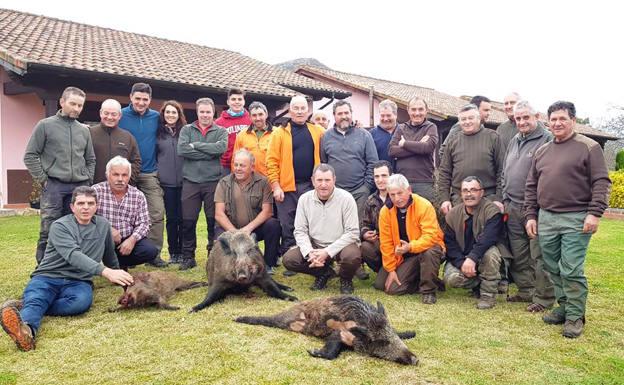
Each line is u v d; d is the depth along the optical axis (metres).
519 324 4.21
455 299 5.10
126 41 15.32
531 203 4.39
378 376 3.14
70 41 12.88
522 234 4.88
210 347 3.61
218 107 13.79
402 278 5.18
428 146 6.02
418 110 6.12
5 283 5.38
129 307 4.62
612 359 3.42
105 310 4.57
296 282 5.78
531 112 4.73
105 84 11.14
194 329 4.02
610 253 7.59
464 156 5.40
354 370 3.23
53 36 12.83
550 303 4.61
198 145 6.17
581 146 3.96
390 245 5.16
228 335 3.88
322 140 6.20
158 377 3.10
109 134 6.07
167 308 4.61
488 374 3.17
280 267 6.59
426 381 3.07
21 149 12.20
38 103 12.39
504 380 3.08
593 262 6.86
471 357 3.46
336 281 5.91
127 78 10.94
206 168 6.34
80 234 4.56
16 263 6.42
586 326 4.14
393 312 4.56
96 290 5.34
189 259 6.35
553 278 4.24
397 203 5.01
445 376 3.14
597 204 3.82
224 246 4.88
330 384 3.01
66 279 4.46
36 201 12.22
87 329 4.02
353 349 3.62
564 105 3.98
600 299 4.97
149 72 11.88
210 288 4.88
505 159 5.07
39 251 5.50
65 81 10.53
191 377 3.10
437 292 5.41
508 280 5.43
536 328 4.10
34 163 5.29
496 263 4.76
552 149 4.16
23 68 9.42
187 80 12.20
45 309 4.12
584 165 3.93
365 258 5.59
